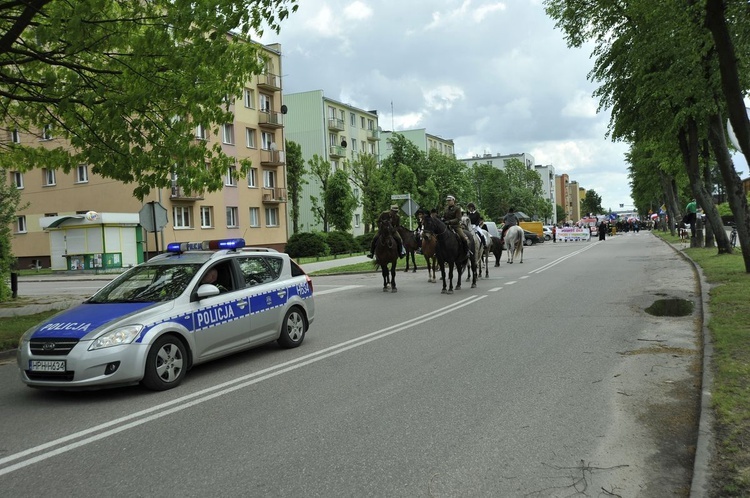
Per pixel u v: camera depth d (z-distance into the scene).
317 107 66.62
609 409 5.61
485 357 8.00
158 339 7.02
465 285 18.20
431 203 64.56
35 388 6.88
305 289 9.77
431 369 7.45
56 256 37.97
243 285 8.61
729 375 5.94
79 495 4.13
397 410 5.80
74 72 11.05
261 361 8.46
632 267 21.66
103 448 5.08
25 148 14.04
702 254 23.64
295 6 10.88
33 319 13.98
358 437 5.08
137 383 6.92
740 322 8.55
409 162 69.19
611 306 12.16
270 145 49.22
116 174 11.88
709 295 11.63
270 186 50.25
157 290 7.73
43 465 4.73
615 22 18.73
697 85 15.75
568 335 9.30
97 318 7.01
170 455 4.84
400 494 3.96
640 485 4.01
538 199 106.00
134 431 5.51
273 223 50.44
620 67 19.95
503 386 6.53
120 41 10.52
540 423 5.28
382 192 57.06
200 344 7.60
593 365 7.33
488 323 10.75
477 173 99.38
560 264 25.00
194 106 11.71
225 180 44.56
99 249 36.47
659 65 17.70
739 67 13.87
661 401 5.79
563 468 4.31
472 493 3.94
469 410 5.72
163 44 10.60
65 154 13.84
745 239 15.12
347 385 6.84
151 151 11.88
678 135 22.47
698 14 12.14
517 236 26.94
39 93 11.59
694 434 4.90
